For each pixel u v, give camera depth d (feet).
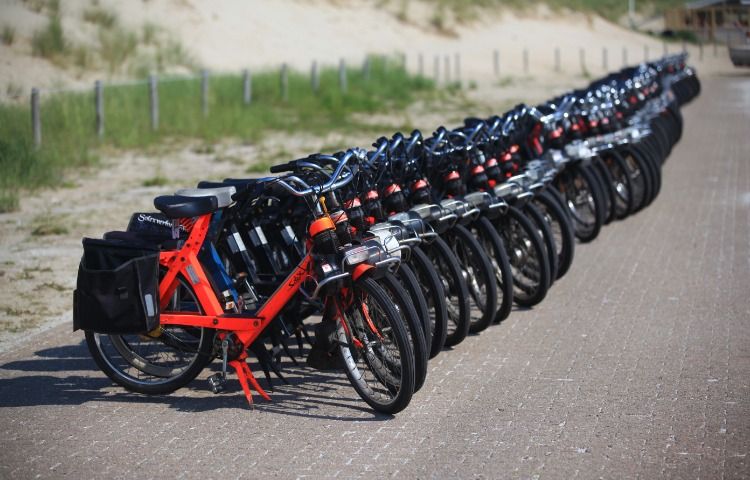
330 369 19.65
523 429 17.58
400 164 21.42
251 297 19.85
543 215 26.81
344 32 126.93
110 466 16.40
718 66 149.59
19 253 32.99
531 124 29.73
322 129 69.00
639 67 52.54
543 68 137.08
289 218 20.11
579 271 29.30
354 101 83.71
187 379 19.62
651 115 47.01
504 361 21.43
